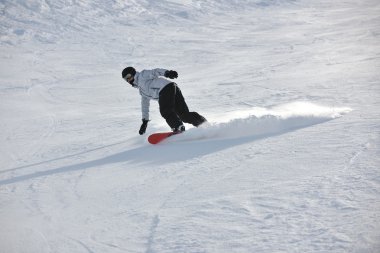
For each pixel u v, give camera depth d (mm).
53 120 19547
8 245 6699
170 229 6301
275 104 17203
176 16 55875
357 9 61125
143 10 56688
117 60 36375
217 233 5883
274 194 6902
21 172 11570
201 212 6711
